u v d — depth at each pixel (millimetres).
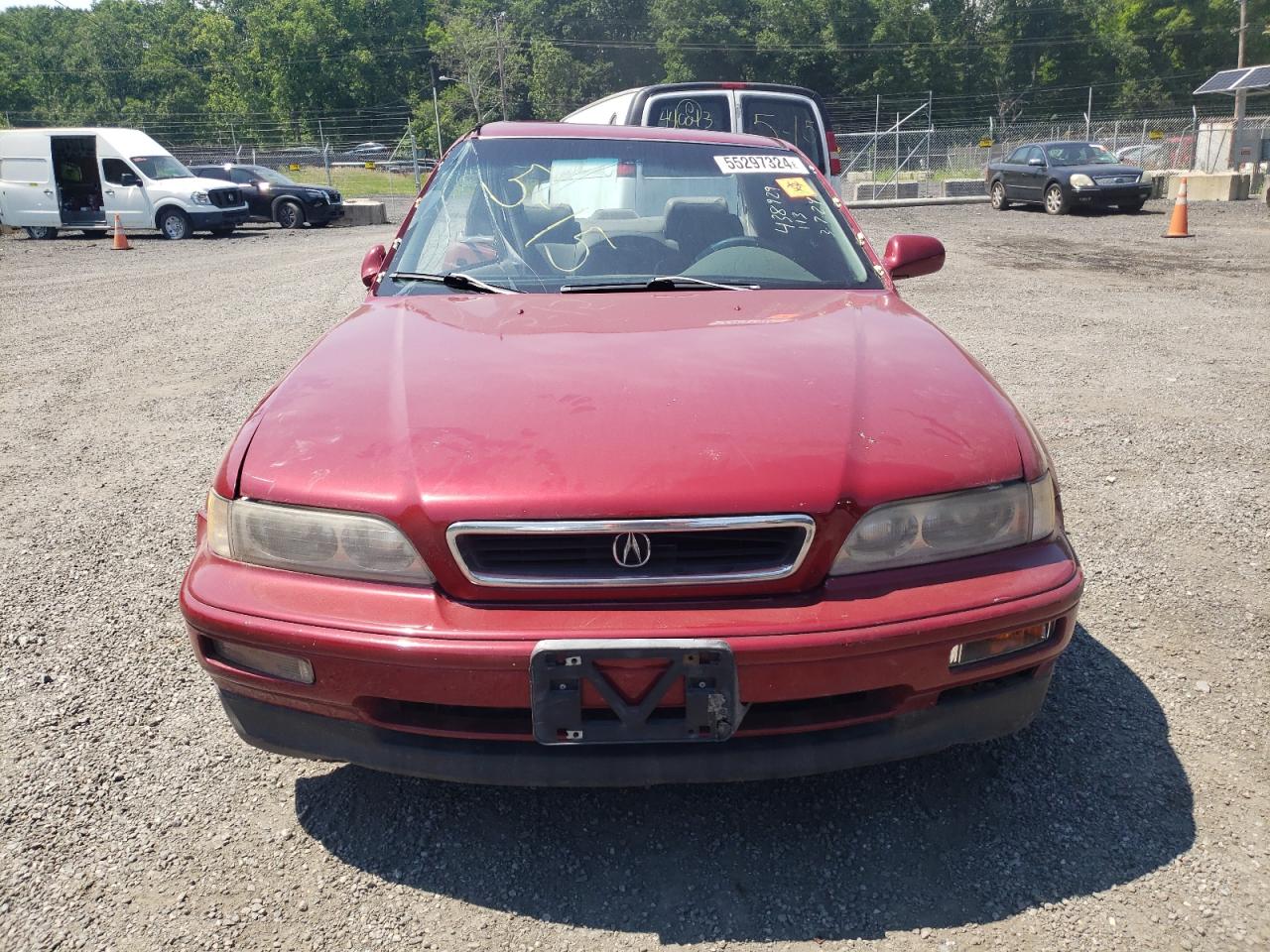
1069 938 1925
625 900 2055
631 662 1844
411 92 89938
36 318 9977
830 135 10086
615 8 89625
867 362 2379
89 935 1970
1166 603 3316
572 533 1895
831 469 1969
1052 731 2629
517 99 85188
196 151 52125
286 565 2020
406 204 32062
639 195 3404
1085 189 19094
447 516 1910
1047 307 9055
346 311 9766
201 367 7367
